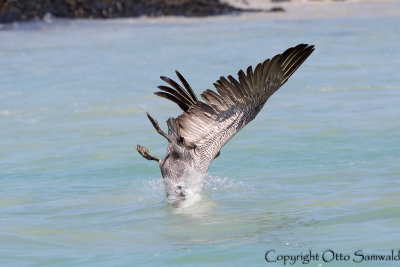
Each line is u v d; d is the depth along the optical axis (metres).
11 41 32.91
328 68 23.88
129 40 32.16
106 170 13.10
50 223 10.01
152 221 9.96
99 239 9.24
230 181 11.99
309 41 30.23
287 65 9.64
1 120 17.52
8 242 9.15
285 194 11.11
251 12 41.81
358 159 13.12
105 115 17.88
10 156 14.29
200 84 21.23
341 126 15.88
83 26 37.84
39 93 20.62
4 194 11.65
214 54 27.23
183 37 32.59
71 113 18.09
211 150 10.32
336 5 43.06
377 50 27.33
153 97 19.83
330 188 11.31
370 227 9.24
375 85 20.70
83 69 24.58
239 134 15.54
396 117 16.53
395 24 34.75
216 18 40.19
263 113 17.61
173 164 10.59
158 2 43.25
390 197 10.60
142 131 16.16
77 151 14.52
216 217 10.02
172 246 8.83
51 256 8.59
